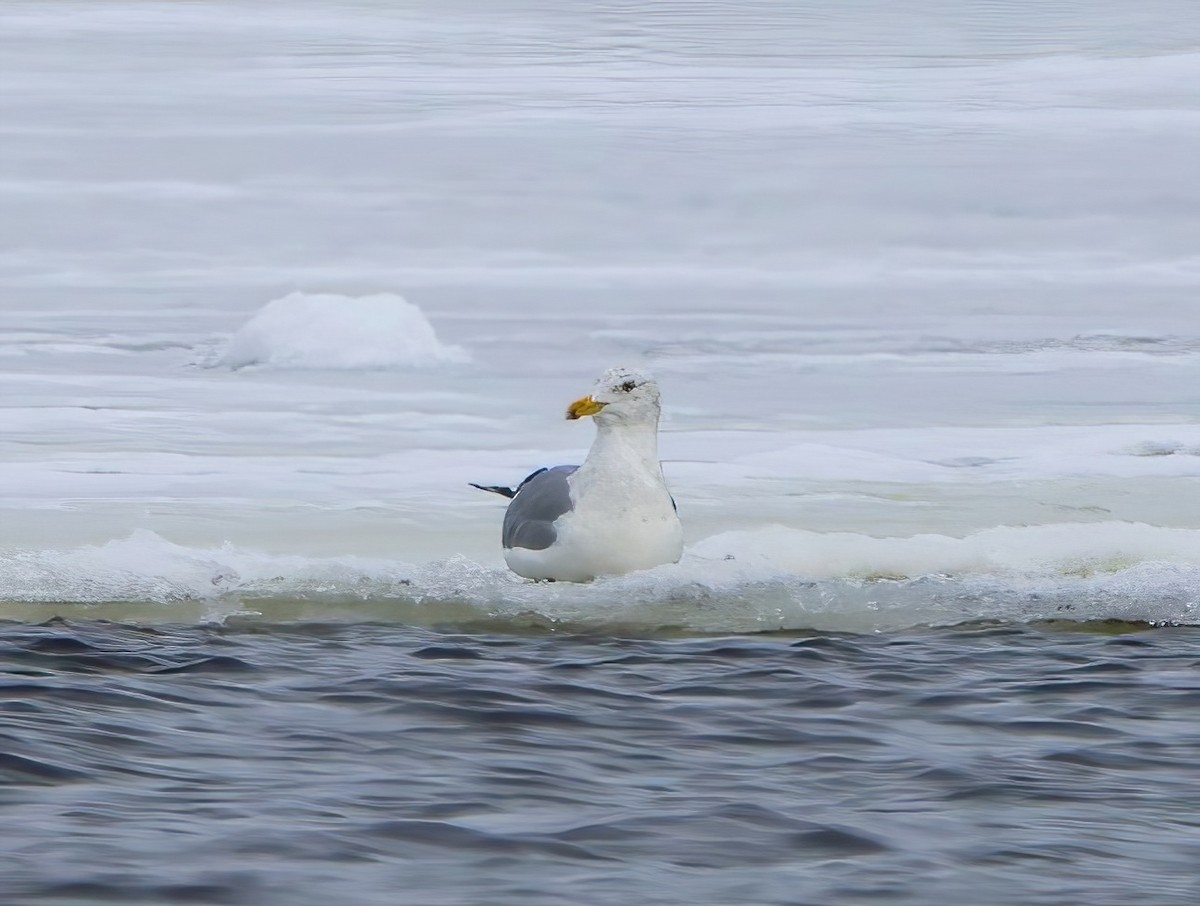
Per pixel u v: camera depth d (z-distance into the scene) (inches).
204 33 2970.0
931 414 1307.8
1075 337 1644.9
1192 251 2038.6
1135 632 742.5
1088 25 3068.4
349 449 1157.7
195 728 548.4
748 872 424.2
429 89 2650.1
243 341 1497.3
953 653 688.4
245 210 2153.1
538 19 3147.1
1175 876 426.0
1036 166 2289.6
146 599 757.3
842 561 839.1
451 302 1813.5
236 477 1061.1
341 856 427.8
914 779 508.4
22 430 1185.4
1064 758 534.3
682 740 550.9
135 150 2349.9
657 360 1526.8
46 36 2906.0
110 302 1776.6
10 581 766.5
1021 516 991.6
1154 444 1194.0
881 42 2965.1
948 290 1875.0
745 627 741.3
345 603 758.5
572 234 2095.2
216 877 410.6
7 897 395.2
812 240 2084.2
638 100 2588.6
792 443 1196.5
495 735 550.6
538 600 759.1
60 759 502.3
